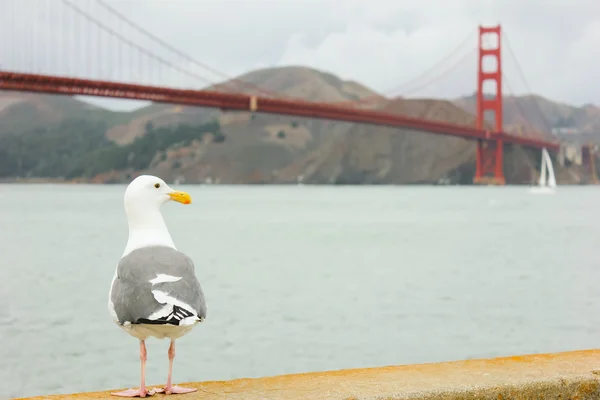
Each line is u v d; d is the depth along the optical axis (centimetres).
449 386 287
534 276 1912
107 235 3488
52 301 1504
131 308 294
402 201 8275
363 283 1758
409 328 1217
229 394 297
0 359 1005
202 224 4309
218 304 1435
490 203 7575
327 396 281
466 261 2284
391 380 299
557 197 9500
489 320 1291
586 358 329
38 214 5506
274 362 985
